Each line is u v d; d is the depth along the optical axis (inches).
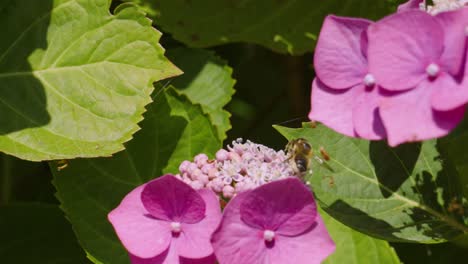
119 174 33.4
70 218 32.9
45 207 35.9
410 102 28.6
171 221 30.4
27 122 33.3
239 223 29.7
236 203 29.6
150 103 33.8
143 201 30.3
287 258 29.8
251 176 30.7
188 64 36.4
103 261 32.8
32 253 35.4
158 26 37.5
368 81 28.9
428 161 31.7
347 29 29.4
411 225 31.4
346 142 31.9
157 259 30.3
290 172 30.8
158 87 34.0
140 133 33.7
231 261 29.7
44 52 33.8
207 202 30.3
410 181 31.7
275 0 36.8
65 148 32.9
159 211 30.4
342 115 29.2
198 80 36.2
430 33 28.5
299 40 37.0
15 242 35.5
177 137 33.8
